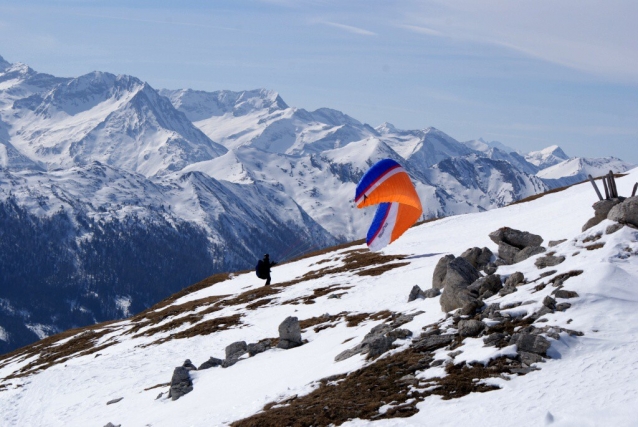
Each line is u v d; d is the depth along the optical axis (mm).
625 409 17375
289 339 38156
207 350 44938
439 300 34562
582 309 24578
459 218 83250
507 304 27188
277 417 23906
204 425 26906
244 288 70188
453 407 20344
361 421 21266
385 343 27938
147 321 63750
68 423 35750
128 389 39562
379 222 52438
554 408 18469
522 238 37562
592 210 55625
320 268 69125
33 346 74500
